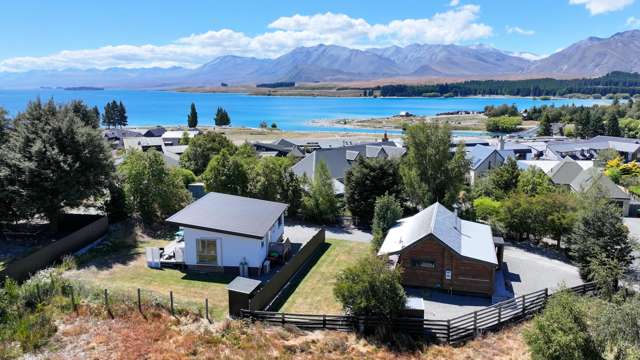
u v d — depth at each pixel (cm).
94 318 2112
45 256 2892
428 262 2823
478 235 3150
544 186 4622
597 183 4062
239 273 2938
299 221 4334
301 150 8950
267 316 2259
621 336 1750
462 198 4447
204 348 1927
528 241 3903
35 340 1883
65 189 3166
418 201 4344
